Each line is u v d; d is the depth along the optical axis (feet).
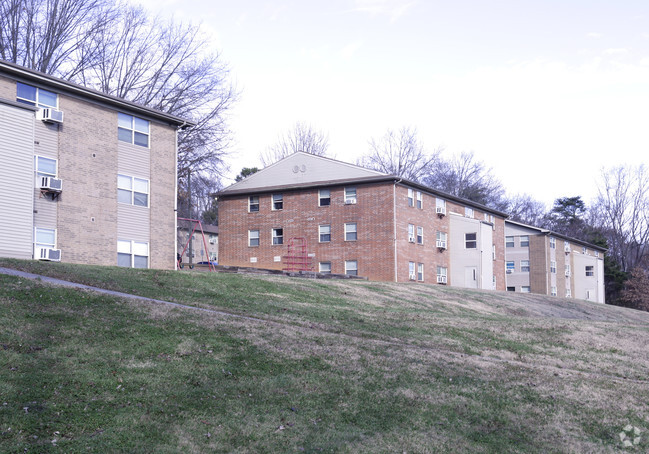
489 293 123.44
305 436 30.48
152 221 95.66
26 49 129.59
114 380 33.45
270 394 35.17
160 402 31.86
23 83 80.48
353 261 138.10
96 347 37.86
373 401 35.86
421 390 38.42
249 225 151.12
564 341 60.39
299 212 145.48
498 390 40.09
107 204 88.99
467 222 158.10
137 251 92.94
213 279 76.18
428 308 85.87
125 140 92.84
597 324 72.90
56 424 27.84
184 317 47.60
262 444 29.22
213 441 28.84
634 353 57.72
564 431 34.14
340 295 82.99
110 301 48.65
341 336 50.42
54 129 83.05
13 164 71.67
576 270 230.48
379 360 43.83
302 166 146.51
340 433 31.17
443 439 31.63
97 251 86.94
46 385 31.40
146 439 27.96
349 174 140.77
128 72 143.23
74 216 84.28
